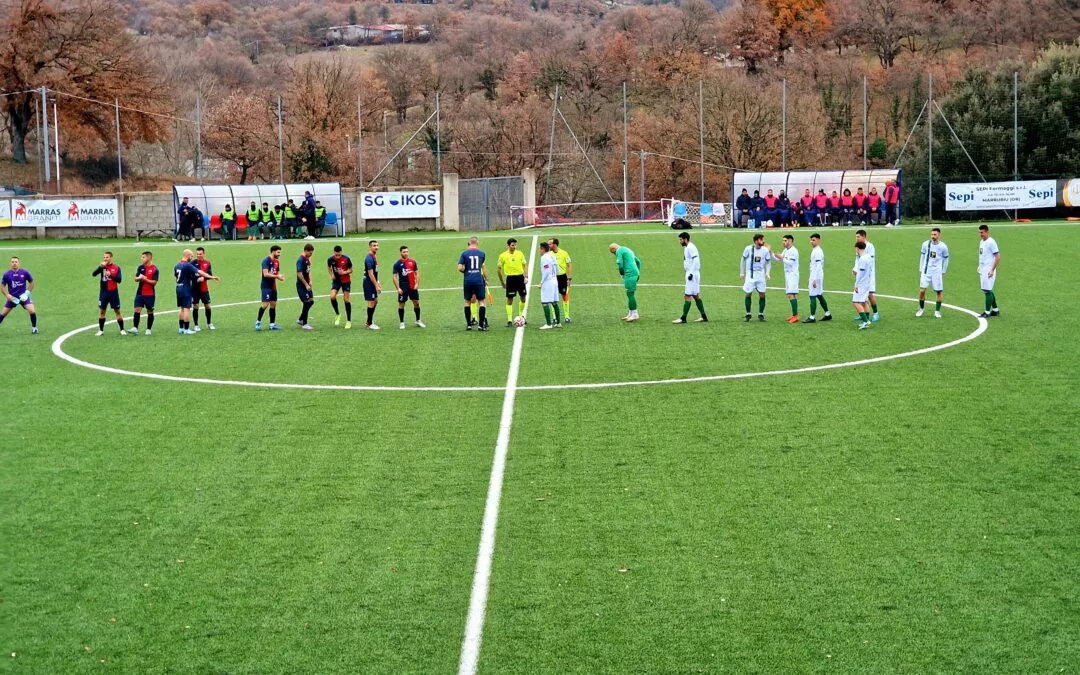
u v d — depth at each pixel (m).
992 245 27.30
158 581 11.42
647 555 11.87
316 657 9.75
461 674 9.40
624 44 97.50
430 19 141.75
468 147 80.81
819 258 27.12
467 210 57.91
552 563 11.71
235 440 16.92
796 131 72.62
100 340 27.19
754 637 9.95
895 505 13.24
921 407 18.03
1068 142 62.34
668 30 101.75
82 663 9.70
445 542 12.37
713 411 18.17
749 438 16.41
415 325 28.70
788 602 10.63
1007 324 26.27
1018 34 100.50
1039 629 9.94
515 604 10.73
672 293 34.12
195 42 127.62
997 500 13.31
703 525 12.73
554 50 100.44
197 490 14.41
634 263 28.28
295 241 50.12
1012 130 62.56
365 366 22.92
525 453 15.91
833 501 13.45
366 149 83.06
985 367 21.11
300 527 12.94
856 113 86.56
